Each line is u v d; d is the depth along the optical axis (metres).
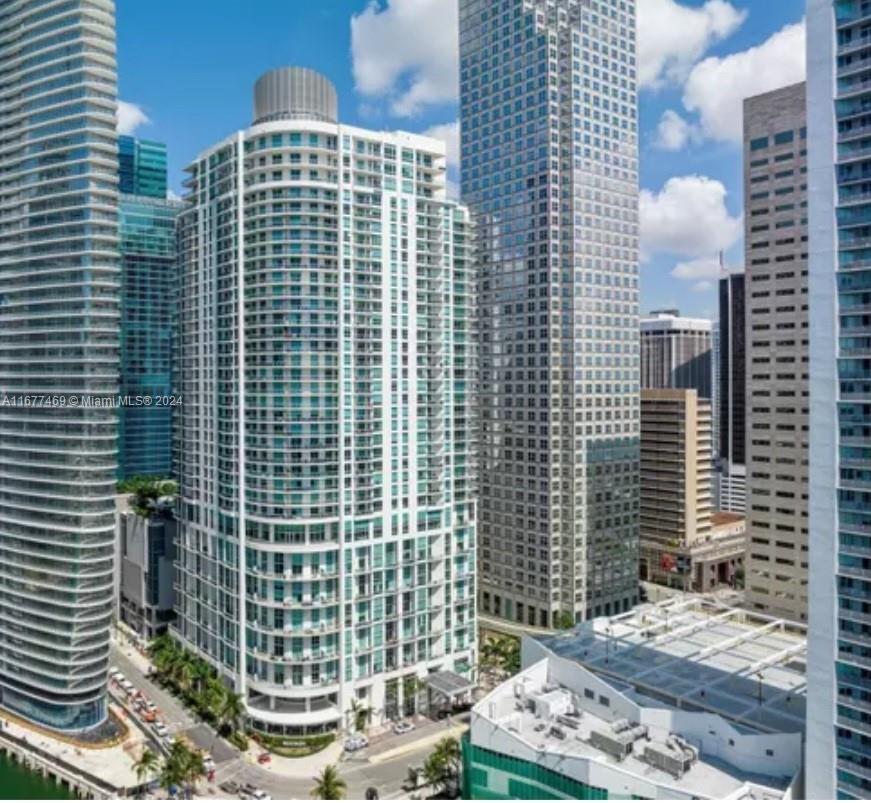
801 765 92.69
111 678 160.12
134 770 122.31
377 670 143.25
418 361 150.25
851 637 86.62
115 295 143.25
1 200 150.25
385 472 145.25
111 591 143.38
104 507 141.12
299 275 136.00
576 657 122.69
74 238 139.50
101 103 139.88
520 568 197.38
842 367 87.81
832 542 88.38
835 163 88.12
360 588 141.62
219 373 150.62
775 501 166.88
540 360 192.00
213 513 153.88
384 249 144.88
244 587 141.75
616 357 199.75
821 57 89.19
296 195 136.75
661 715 101.62
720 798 86.69
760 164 168.50
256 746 131.88
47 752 130.50
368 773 122.75
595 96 195.00
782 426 165.25
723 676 113.88
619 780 90.19
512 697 113.88
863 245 86.06
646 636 131.62
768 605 168.12
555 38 191.12
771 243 166.88
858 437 86.31
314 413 136.38
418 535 149.88
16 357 146.75
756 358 169.88
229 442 146.75
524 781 100.69
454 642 156.38
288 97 147.00
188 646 165.38
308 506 136.00
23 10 145.75
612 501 198.88
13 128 148.38
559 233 190.88
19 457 145.75
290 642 135.38
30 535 143.75
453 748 119.19
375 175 143.50
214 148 150.75
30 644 143.12
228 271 146.75
